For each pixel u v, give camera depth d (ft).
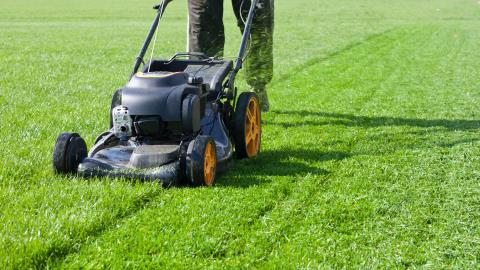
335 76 28.25
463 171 14.82
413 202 13.10
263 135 17.56
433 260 11.05
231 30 55.57
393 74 29.14
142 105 13.44
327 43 44.06
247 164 15.06
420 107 21.38
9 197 12.51
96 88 24.31
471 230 12.05
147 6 103.76
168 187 13.21
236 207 12.41
